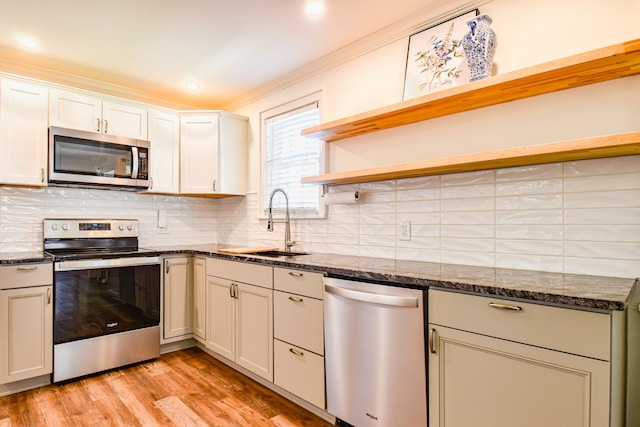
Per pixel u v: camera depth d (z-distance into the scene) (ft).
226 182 11.00
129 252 9.14
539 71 4.76
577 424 3.73
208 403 7.14
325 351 6.30
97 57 8.78
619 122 4.96
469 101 5.92
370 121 7.07
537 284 4.43
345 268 5.99
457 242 6.61
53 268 7.80
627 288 4.14
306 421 6.53
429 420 4.97
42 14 6.91
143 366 8.95
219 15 7.02
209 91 11.03
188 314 10.06
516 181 5.93
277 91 10.39
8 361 7.26
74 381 8.05
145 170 9.93
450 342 4.73
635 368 4.73
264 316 7.57
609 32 5.13
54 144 8.52
